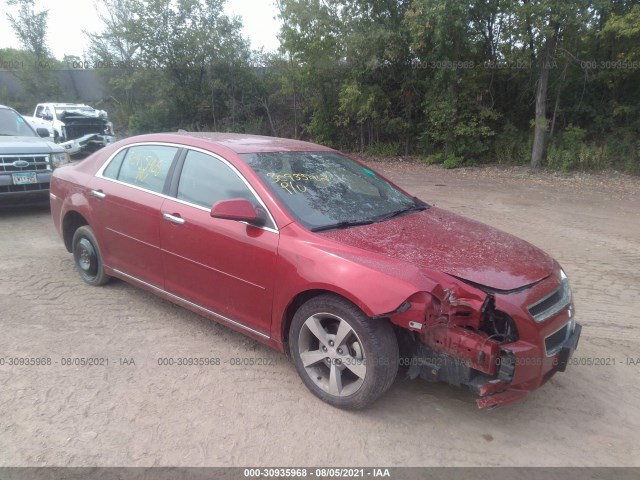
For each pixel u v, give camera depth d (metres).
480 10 15.21
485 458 2.93
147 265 4.37
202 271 3.90
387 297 2.90
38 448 2.86
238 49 22.59
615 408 3.47
